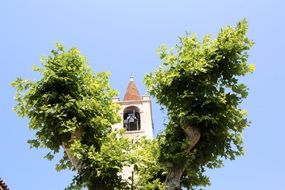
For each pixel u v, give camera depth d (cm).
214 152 1806
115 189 1738
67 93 1903
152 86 1902
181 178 1900
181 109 1811
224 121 1788
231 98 1831
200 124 1797
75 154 1712
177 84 1855
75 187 1739
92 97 1966
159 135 1908
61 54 1975
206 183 1898
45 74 1908
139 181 1964
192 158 1734
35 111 1853
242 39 1891
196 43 1916
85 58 1995
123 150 1831
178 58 1889
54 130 1822
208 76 1831
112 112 2000
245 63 1873
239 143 1838
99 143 1878
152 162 1873
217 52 1872
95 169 1722
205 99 1792
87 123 1866
